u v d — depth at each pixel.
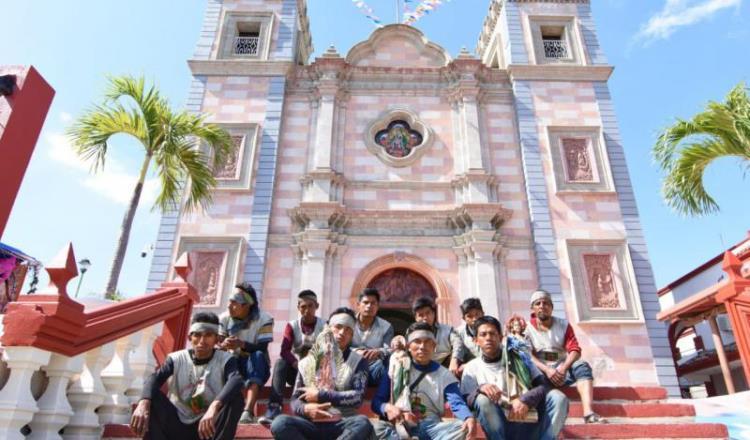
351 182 15.91
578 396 6.76
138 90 11.80
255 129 16.36
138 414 4.30
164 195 12.18
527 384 5.17
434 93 17.64
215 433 4.49
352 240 15.02
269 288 14.28
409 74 17.84
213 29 18.30
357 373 5.22
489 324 5.45
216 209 15.11
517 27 18.72
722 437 5.36
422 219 15.21
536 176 15.80
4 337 4.12
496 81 17.92
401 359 5.30
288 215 15.40
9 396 3.99
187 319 7.29
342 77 17.75
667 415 6.21
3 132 4.96
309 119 17.12
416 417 4.91
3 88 5.11
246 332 6.61
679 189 11.92
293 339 6.67
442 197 15.82
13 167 5.02
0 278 13.41
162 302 6.48
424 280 14.96
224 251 14.45
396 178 16.16
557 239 14.89
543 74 17.50
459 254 14.78
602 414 6.24
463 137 16.67
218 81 17.23
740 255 15.71
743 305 7.68
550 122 16.73
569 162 16.14
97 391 4.98
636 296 13.94
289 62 17.38
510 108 17.45
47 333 4.23
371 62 18.39
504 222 15.33
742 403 8.07
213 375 5.00
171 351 6.82
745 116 10.17
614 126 16.64
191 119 12.53
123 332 5.36
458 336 6.83
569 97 17.17
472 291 14.21
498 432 4.84
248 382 6.09
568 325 6.89
